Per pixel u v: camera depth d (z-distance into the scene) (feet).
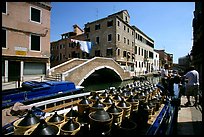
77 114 16.84
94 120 11.83
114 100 18.56
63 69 64.64
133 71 125.29
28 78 54.13
